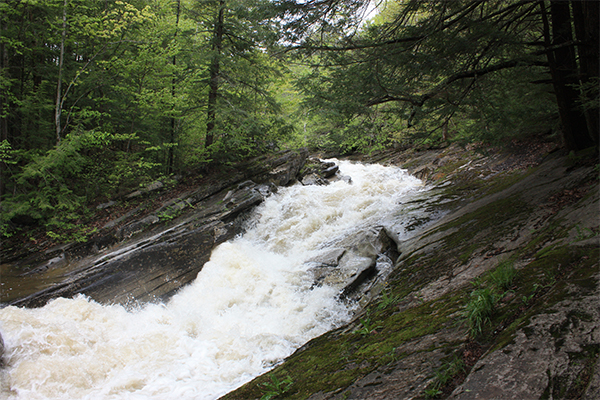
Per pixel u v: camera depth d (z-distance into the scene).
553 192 7.44
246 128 13.59
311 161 17.61
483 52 7.08
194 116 14.71
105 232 11.11
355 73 7.50
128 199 12.77
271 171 14.98
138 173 13.12
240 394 4.88
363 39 7.60
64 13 11.19
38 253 10.35
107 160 13.26
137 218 11.79
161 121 14.19
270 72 14.77
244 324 7.87
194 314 8.22
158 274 9.57
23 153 11.18
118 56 12.53
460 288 5.20
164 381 5.95
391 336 4.64
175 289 9.41
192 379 6.00
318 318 7.70
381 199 13.53
